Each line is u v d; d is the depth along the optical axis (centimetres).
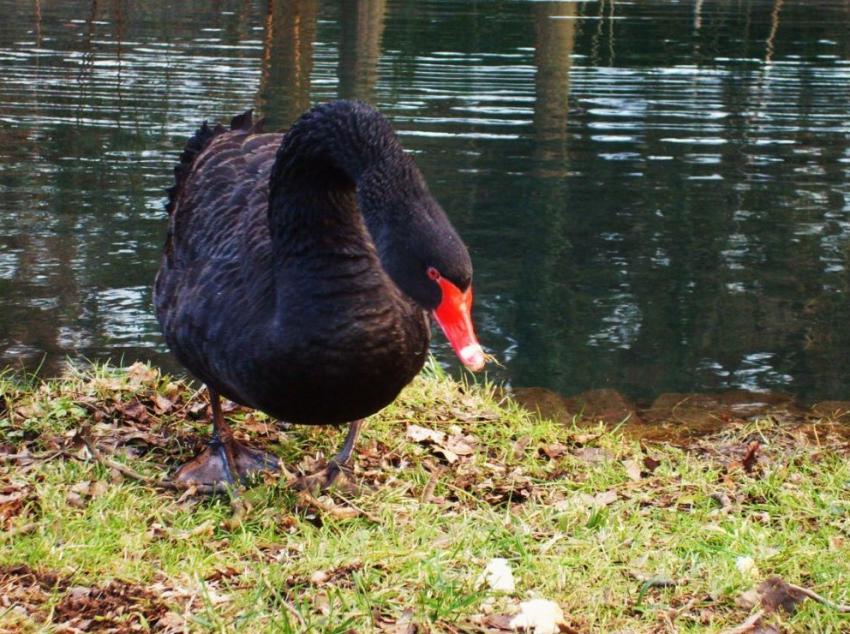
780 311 817
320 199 403
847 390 691
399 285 357
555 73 1648
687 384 698
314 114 397
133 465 507
